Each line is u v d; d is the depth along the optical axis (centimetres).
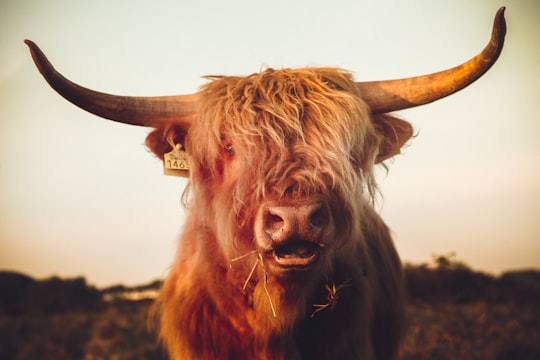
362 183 356
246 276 339
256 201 295
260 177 291
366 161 358
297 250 287
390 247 496
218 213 329
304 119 319
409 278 1380
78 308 1884
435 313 1052
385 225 507
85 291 2133
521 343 796
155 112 360
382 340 437
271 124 312
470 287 1345
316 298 354
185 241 402
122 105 351
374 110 369
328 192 294
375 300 422
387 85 367
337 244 306
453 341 802
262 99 327
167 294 403
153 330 1021
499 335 863
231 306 351
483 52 314
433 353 753
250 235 302
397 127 381
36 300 1978
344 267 357
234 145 321
